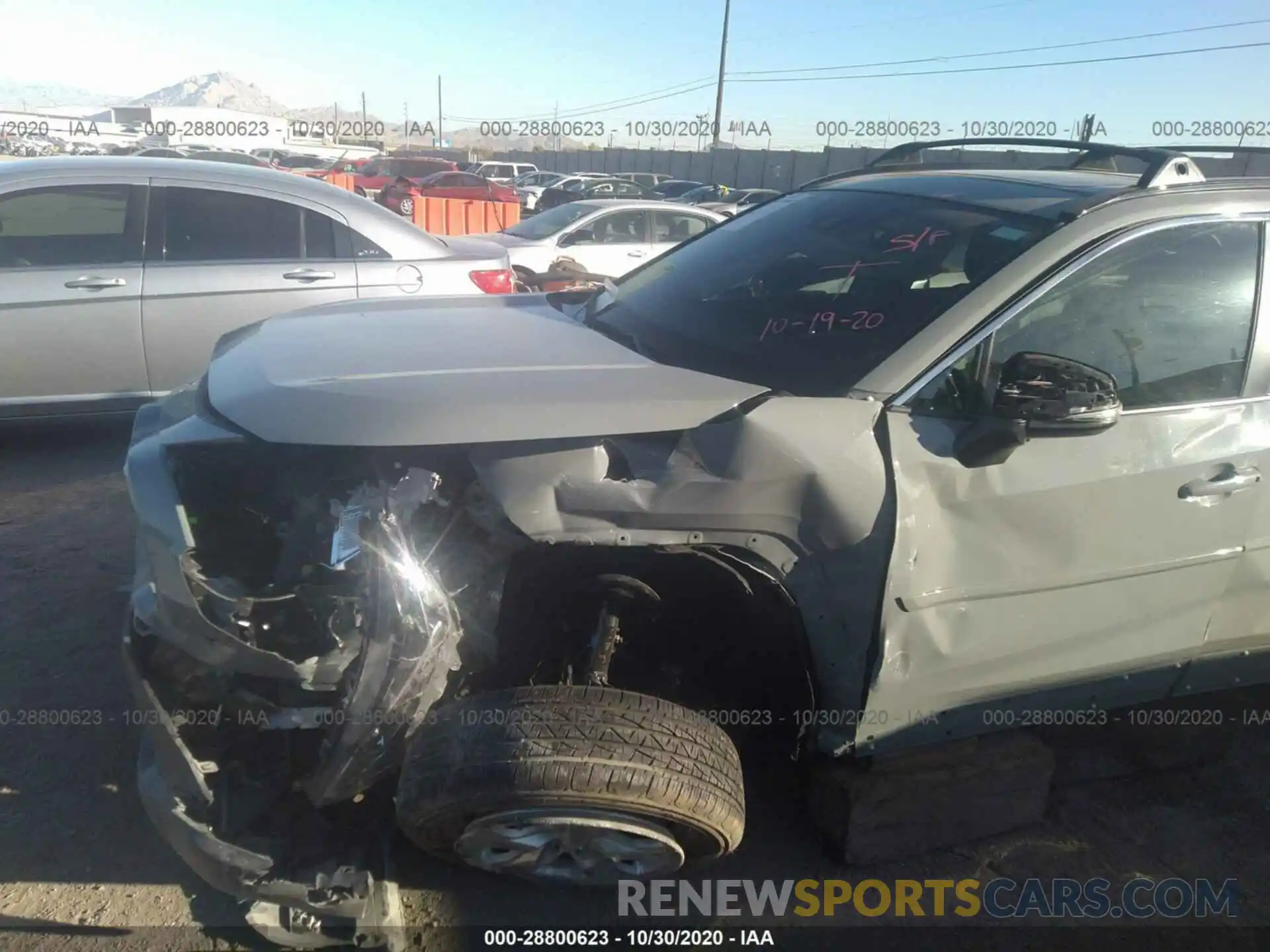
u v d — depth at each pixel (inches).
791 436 92.7
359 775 90.1
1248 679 127.0
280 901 91.3
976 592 100.6
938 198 127.1
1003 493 99.1
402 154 1761.8
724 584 95.7
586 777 87.0
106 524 186.2
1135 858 116.7
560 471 90.4
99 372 216.2
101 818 111.7
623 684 106.8
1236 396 113.7
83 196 215.3
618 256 461.4
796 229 136.5
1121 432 105.4
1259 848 120.0
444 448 93.0
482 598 93.5
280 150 1493.6
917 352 99.5
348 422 90.6
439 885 105.6
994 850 116.1
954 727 108.0
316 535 96.3
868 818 109.5
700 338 114.4
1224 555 114.0
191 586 88.4
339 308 138.1
